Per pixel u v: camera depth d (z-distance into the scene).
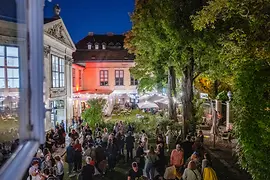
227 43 8.52
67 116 27.02
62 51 25.50
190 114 19.52
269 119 7.30
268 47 7.39
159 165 12.64
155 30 18.92
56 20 22.30
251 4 7.43
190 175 9.29
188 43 17.19
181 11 16.89
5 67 1.82
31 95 1.76
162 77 29.47
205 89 29.14
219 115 22.25
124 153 17.09
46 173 9.68
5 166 1.48
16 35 1.78
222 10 8.62
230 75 17.44
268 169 7.37
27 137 1.75
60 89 24.36
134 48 29.66
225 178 12.65
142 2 20.86
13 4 1.76
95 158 13.52
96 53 45.66
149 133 20.31
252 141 7.51
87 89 43.38
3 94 1.83
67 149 13.82
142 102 31.08
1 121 1.77
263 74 7.51
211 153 16.67
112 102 39.06
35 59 1.78
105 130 17.00
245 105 7.61
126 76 43.88
